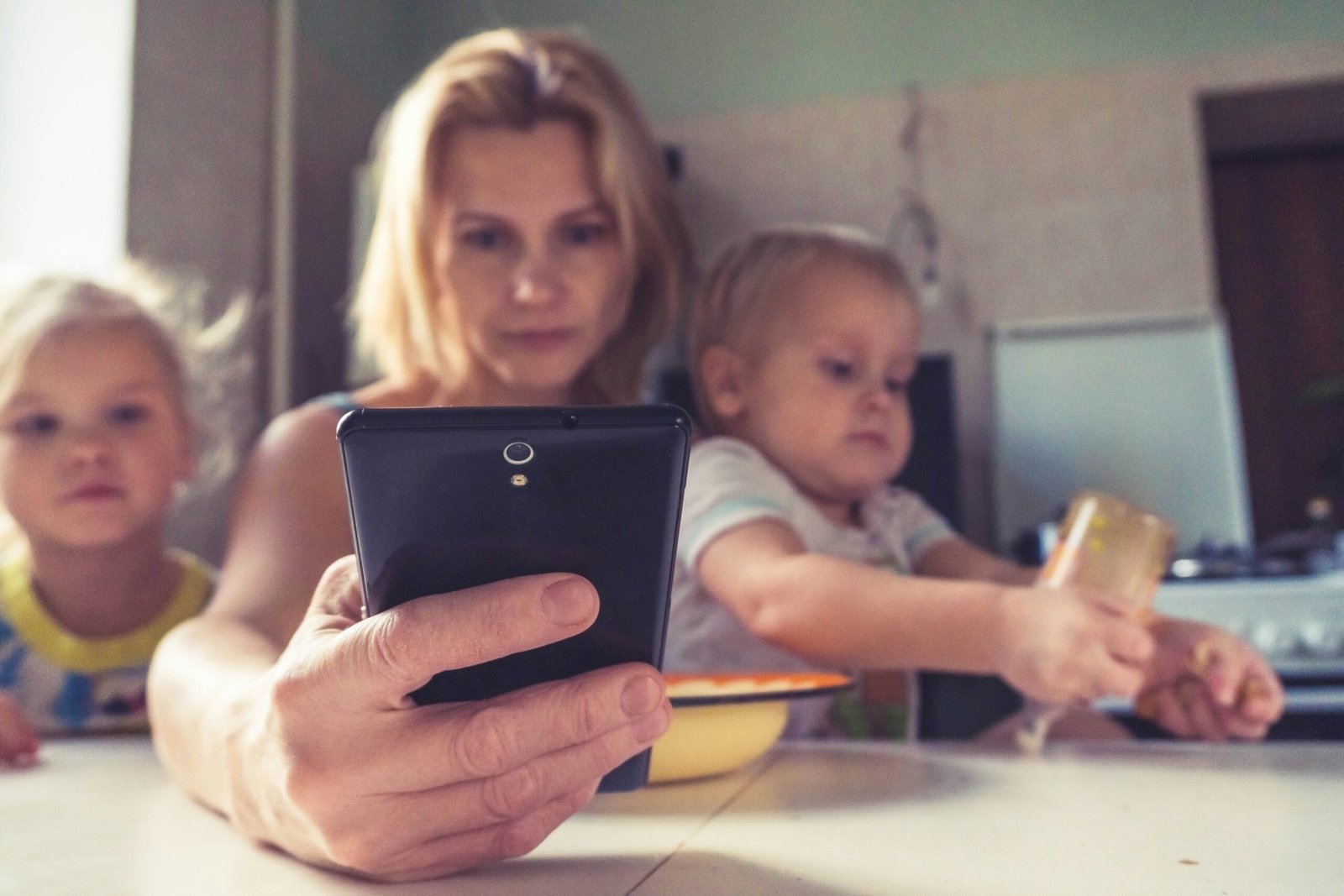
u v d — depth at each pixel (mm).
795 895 295
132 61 1592
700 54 2676
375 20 2469
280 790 327
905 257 2467
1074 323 2328
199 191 1746
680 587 905
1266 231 2570
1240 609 1614
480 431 293
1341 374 2480
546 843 377
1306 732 1432
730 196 2588
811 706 867
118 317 1027
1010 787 470
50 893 316
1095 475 2268
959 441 2369
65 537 948
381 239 975
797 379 950
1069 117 2428
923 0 2561
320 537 727
